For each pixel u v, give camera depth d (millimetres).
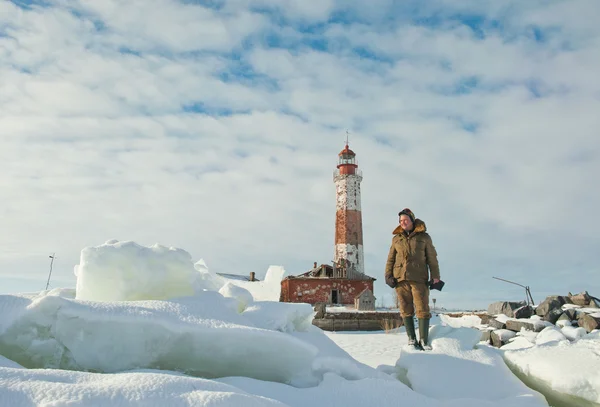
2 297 2945
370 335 12906
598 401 3076
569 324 7410
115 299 3363
